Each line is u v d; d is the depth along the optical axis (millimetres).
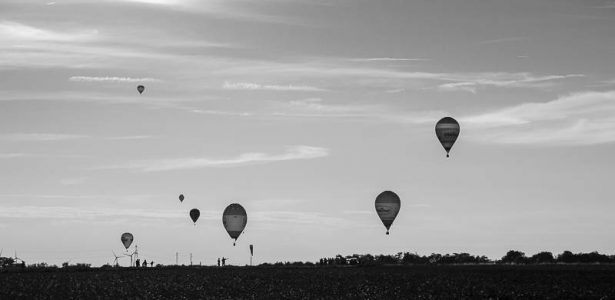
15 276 108812
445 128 129875
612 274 115812
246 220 138500
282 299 84000
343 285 97188
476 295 87875
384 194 129000
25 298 83000
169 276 110312
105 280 102438
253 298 84500
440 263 154375
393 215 128625
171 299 84125
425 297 85000
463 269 130250
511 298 85688
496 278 108562
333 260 151875
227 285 96750
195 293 89062
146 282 99875
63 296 85312
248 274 115500
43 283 96750
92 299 83688
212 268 134625
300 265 146875
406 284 98250
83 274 113625
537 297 86375
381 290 91250
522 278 108375
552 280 105062
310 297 85000
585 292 90000
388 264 150750
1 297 83188
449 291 91062
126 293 88375
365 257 153500
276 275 113438
